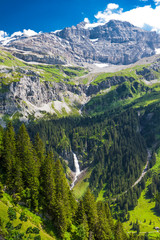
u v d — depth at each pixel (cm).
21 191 7119
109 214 9531
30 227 6222
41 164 8794
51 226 7300
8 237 5341
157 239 11556
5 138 8050
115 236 8300
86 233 7725
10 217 6041
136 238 9281
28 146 8662
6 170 7288
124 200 15762
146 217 14438
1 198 6556
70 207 8338
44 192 7700
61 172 8856
